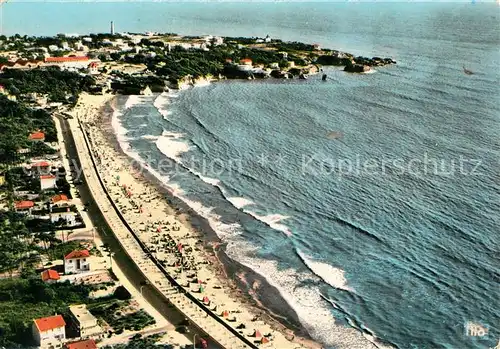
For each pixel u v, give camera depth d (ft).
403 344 329.52
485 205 501.97
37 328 303.27
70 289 360.89
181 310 345.10
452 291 378.73
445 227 464.65
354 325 347.15
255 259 424.87
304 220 485.56
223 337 321.73
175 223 477.77
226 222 484.74
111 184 554.46
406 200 517.14
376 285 388.16
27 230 438.81
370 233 458.50
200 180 577.02
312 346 325.83
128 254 414.41
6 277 372.38
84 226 458.50
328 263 417.90
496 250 426.51
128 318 332.39
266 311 359.46
